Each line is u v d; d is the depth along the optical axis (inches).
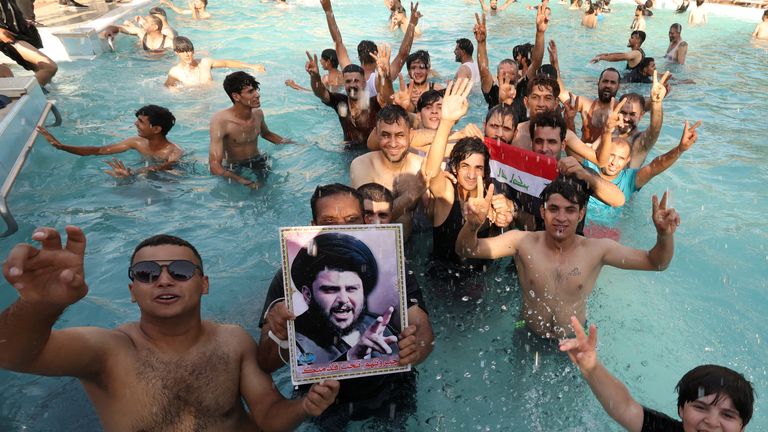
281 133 303.0
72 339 81.1
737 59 499.5
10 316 68.6
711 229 206.7
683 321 157.6
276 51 489.7
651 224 209.0
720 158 273.0
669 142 294.4
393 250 104.4
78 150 249.3
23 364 73.4
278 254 190.2
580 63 485.1
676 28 481.7
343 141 292.4
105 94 359.9
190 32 554.6
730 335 151.9
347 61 346.0
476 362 140.9
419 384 133.8
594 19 634.2
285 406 93.4
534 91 219.9
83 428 120.1
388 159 178.4
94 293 165.5
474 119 318.7
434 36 569.6
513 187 175.6
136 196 227.0
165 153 257.9
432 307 160.1
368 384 124.7
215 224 208.1
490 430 121.6
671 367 139.5
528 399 129.6
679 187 241.4
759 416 122.7
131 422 87.8
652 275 180.4
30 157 257.9
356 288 102.7
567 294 139.5
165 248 90.5
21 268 64.2
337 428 121.9
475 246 144.7
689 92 392.2
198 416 91.8
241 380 98.0
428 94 218.4
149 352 90.4
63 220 206.4
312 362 100.7
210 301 164.6
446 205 163.8
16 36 344.2
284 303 99.5
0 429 119.1
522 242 145.0
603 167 209.8
